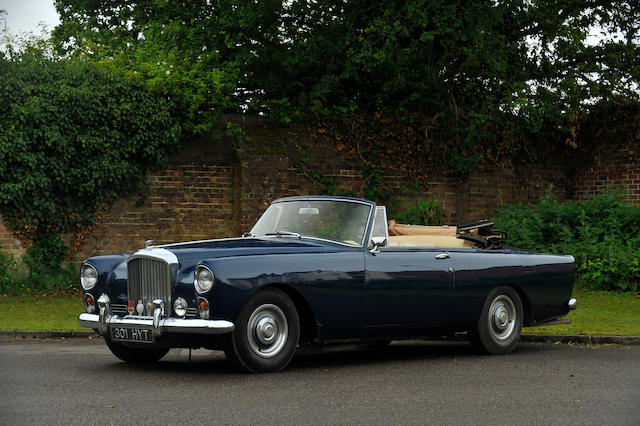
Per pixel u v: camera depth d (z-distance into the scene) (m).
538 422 4.96
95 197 16.06
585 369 7.43
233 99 17.56
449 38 17.09
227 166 16.91
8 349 8.92
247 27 16.75
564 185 19.81
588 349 9.19
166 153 16.53
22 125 15.40
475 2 16.83
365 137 17.69
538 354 8.69
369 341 7.81
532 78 18.50
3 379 6.57
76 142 15.78
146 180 16.39
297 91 17.64
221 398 5.67
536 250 16.81
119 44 18.31
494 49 16.98
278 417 5.00
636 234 16.73
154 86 16.17
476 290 8.37
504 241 9.12
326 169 17.44
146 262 6.84
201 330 6.45
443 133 18.12
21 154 15.30
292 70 16.95
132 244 16.38
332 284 7.16
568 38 18.19
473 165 17.88
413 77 17.70
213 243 7.39
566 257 9.43
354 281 7.33
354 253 7.45
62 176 15.69
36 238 15.82
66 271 15.95
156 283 6.77
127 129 16.06
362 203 7.95
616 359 8.20
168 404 5.42
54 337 10.27
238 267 6.59
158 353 7.81
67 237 16.03
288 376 6.79
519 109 18.03
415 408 5.38
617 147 19.02
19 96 15.45
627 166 18.84
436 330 8.15
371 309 7.48
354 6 17.14
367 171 17.70
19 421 4.83
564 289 9.30
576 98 18.09
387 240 7.93
